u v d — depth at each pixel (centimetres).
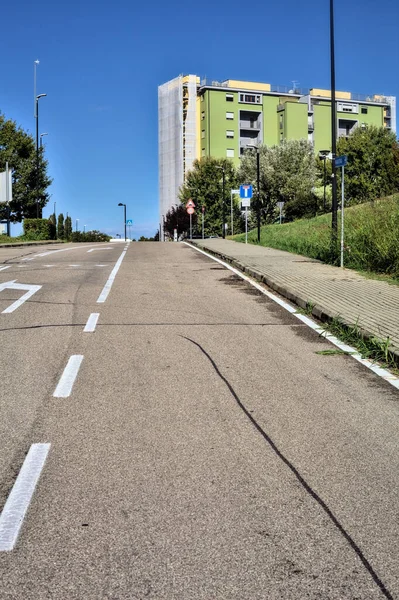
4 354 757
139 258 2228
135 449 462
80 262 2045
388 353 748
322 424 525
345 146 6744
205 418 535
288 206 7138
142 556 313
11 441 475
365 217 2353
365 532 340
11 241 4041
